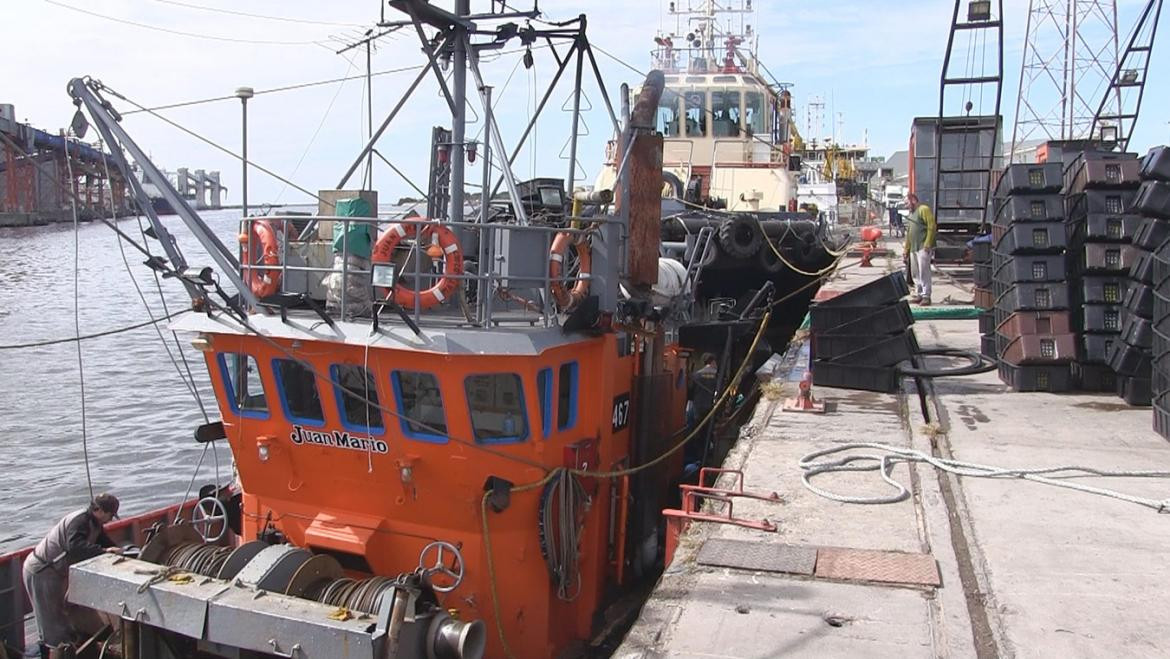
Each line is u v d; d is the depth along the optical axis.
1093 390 10.77
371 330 7.64
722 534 6.91
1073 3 30.98
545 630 8.30
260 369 8.38
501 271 8.11
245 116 8.44
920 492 7.58
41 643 8.86
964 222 22.61
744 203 20.53
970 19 18.62
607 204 11.39
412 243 8.12
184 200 8.16
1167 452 8.44
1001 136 22.52
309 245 8.57
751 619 5.63
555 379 8.07
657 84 9.65
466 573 8.05
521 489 7.94
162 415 21.11
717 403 11.16
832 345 11.30
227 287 21.80
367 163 9.75
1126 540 6.57
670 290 11.48
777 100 24.36
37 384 24.08
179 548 7.95
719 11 23.11
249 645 6.74
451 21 9.11
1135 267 10.09
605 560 9.21
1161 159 9.62
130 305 38.09
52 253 64.50
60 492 15.99
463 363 7.54
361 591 7.17
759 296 13.64
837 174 58.00
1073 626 5.42
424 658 6.80
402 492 8.16
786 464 8.37
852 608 5.73
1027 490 7.58
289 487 8.72
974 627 5.45
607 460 8.98
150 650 7.40
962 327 15.29
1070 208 11.21
